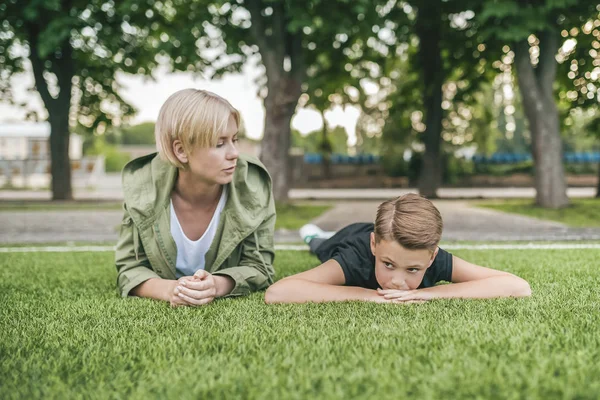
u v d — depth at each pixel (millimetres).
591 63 10922
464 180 25297
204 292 2291
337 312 2121
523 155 27812
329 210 10695
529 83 9875
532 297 2393
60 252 4738
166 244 2549
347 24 8922
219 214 2580
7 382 1406
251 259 2691
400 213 2111
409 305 2219
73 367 1520
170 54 10047
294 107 10625
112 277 3289
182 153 2238
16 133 34781
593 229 6820
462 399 1246
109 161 42844
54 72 14242
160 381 1394
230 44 10406
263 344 1701
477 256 4098
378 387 1318
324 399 1257
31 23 13219
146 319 2078
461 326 1886
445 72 14430
